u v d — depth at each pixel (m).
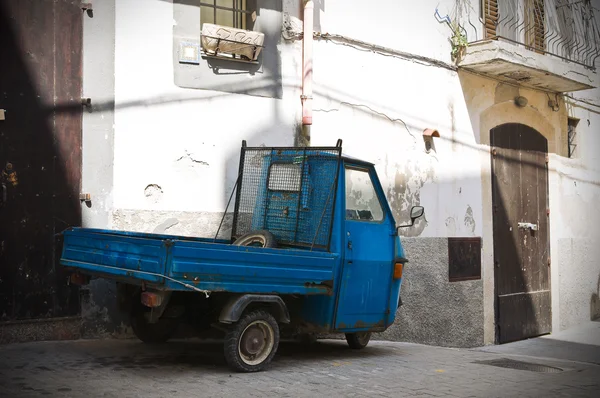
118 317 7.45
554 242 13.11
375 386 5.79
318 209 6.83
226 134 8.28
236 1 8.71
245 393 5.23
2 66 6.77
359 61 9.77
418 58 10.62
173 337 7.76
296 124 8.98
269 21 8.71
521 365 7.70
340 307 6.81
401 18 10.41
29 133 6.91
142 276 5.36
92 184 7.30
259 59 8.59
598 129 14.59
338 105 9.47
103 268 5.88
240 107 8.41
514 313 11.94
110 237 5.84
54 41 7.10
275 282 6.04
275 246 6.85
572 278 13.52
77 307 7.18
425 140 10.68
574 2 13.81
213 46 8.00
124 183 7.50
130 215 7.52
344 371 6.39
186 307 6.48
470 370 6.99
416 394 5.58
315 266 6.38
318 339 8.92
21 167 6.86
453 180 11.11
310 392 5.40
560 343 11.61
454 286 10.77
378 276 7.23
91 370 5.72
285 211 7.10
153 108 7.72
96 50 7.37
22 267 6.83
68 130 7.16
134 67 7.61
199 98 8.07
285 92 8.87
